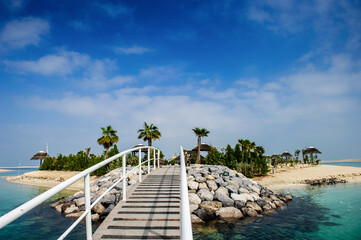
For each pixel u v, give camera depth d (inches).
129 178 563.8
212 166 722.2
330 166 1968.5
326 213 534.9
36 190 1082.1
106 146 1715.1
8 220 55.4
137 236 169.6
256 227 402.0
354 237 377.1
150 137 1482.5
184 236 44.6
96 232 176.1
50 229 366.3
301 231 396.8
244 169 1357.0
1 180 1844.2
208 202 460.1
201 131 1514.5
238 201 490.3
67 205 482.0
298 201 687.7
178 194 282.0
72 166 1694.1
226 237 355.3
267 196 589.3
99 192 502.0
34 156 2492.6
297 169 1752.0
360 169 1747.0
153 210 221.6
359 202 682.2
